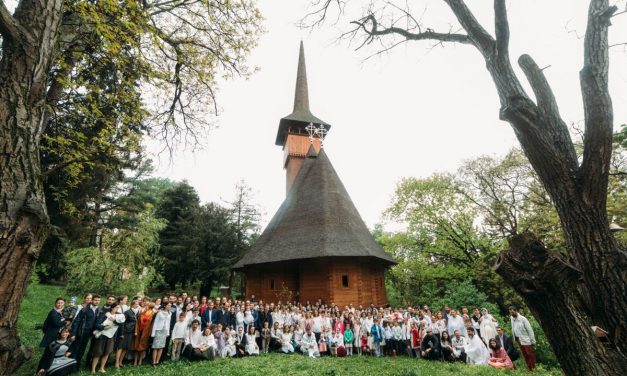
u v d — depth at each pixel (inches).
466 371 342.6
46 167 388.8
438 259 1035.3
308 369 345.4
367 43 212.7
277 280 768.9
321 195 876.6
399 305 1029.8
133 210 845.2
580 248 103.5
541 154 111.3
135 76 323.6
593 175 103.6
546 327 95.0
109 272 674.2
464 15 146.8
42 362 272.4
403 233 1151.6
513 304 707.4
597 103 105.8
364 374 330.0
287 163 1325.0
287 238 806.5
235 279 1457.9
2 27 100.2
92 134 362.3
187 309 410.6
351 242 734.5
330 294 669.9
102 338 310.3
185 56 346.3
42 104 109.1
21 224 95.2
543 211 724.0
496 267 101.0
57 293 739.4
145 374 302.2
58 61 238.7
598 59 110.5
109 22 253.6
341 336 467.8
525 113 114.7
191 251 1075.9
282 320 508.7
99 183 551.8
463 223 970.1
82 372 299.7
